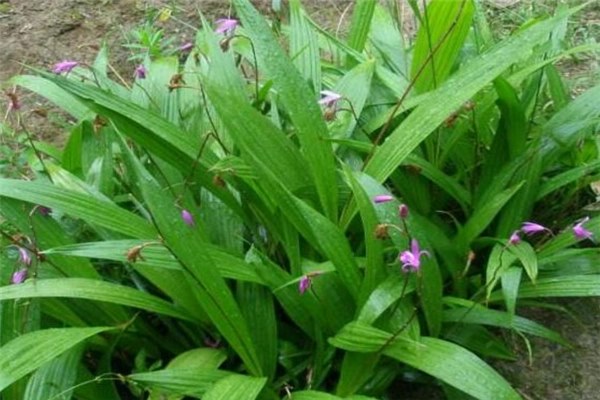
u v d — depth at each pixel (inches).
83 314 44.4
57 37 81.0
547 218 53.8
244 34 59.8
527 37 45.6
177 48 73.4
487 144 53.4
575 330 48.9
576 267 47.9
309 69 55.1
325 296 43.3
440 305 43.1
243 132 44.4
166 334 47.2
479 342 45.6
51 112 71.5
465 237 47.5
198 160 45.0
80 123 51.0
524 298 47.7
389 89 55.0
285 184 45.4
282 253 47.8
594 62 70.4
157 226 38.8
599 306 50.2
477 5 64.2
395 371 43.9
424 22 51.6
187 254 38.9
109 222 42.4
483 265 50.0
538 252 47.8
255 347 42.8
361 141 50.9
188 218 42.8
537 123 55.9
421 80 53.1
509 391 38.2
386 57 58.7
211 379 40.1
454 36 51.6
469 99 46.6
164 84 54.9
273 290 42.7
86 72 59.6
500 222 49.2
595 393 45.8
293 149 45.9
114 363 46.2
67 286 40.3
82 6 84.7
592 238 47.4
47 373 39.2
